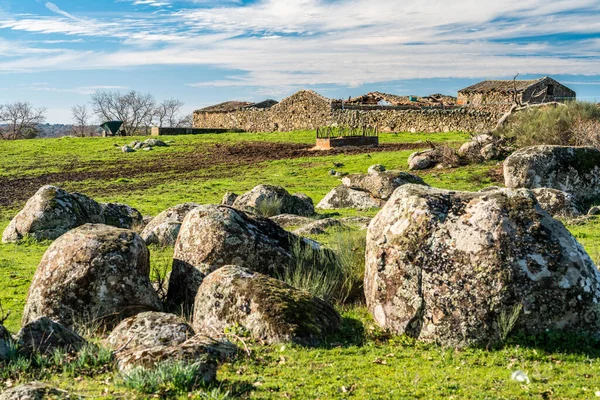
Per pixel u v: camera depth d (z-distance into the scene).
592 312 8.70
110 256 11.12
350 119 72.56
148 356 7.62
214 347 8.10
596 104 36.16
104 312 10.95
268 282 9.80
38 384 6.61
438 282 9.12
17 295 14.59
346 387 7.31
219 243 11.99
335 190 27.59
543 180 24.91
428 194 9.85
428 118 64.44
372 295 9.98
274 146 56.06
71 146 60.22
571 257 8.86
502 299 8.73
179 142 61.31
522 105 39.06
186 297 12.02
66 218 22.34
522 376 7.54
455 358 8.45
